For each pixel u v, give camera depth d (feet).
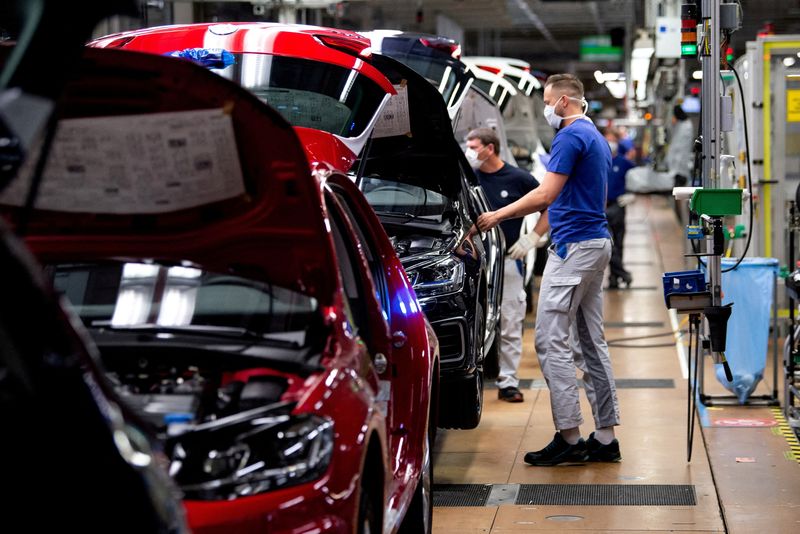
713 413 38.14
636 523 26.43
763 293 39.14
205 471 14.15
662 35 69.05
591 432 35.73
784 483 29.60
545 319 31.60
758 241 50.49
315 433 14.73
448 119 31.12
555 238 31.40
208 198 17.17
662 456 32.65
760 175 50.26
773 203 50.39
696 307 31.30
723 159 35.42
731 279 39.01
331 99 29.84
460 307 30.40
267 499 14.08
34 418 9.61
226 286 18.04
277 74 30.04
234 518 13.88
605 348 32.07
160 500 10.08
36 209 17.47
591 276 31.30
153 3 53.06
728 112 35.40
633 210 134.62
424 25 146.20
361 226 21.99
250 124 16.06
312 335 17.06
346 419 15.46
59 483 9.58
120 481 9.80
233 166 16.69
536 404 39.99
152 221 17.66
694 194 33.45
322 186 18.83
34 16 11.40
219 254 17.98
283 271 17.84
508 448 33.83
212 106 15.92
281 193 16.89
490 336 35.01
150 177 16.88
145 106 16.03
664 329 57.31
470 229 32.94
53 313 10.00
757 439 34.40
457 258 31.12
